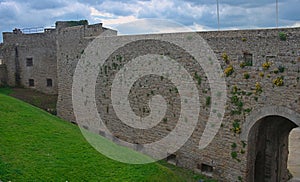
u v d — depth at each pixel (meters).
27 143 17.83
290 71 18.42
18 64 45.28
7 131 19.03
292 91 18.42
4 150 16.36
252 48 19.72
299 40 17.98
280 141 23.59
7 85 45.72
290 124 23.20
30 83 44.81
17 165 15.04
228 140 21.23
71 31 32.56
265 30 19.17
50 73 42.69
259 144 22.02
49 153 17.08
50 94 42.88
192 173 22.80
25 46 44.41
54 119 25.27
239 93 20.48
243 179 20.70
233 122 20.91
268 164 22.97
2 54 45.75
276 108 19.06
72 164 16.36
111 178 15.86
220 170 21.77
